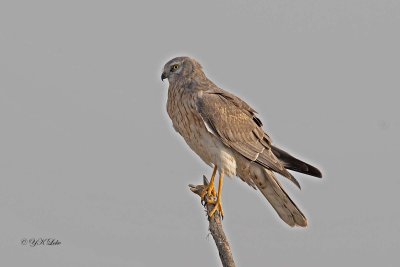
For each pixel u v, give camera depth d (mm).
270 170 13227
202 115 12672
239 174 13438
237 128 12906
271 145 13523
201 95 12844
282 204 13359
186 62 13289
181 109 13078
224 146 12906
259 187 13438
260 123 13547
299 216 13211
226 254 10664
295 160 13078
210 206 12414
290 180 12617
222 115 12758
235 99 13312
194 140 13188
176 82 13250
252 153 13031
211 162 13180
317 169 12750
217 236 10898
